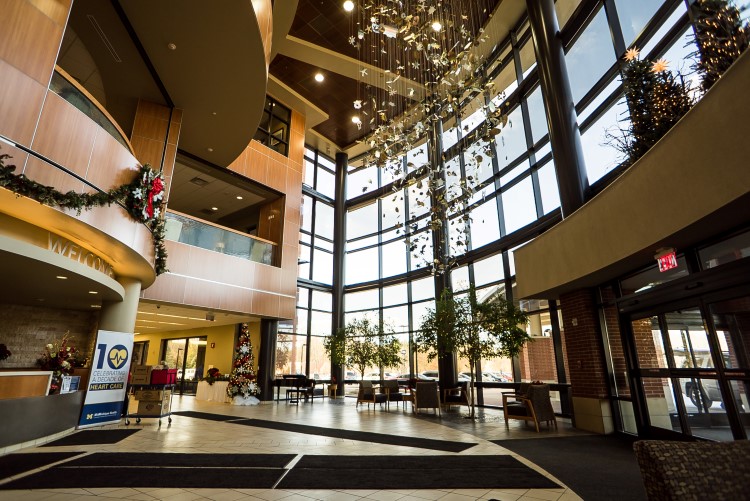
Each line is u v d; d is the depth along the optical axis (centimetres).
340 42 1114
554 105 740
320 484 372
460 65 411
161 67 771
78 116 504
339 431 677
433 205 439
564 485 365
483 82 414
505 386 1004
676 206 406
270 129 1405
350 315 1588
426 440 591
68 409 651
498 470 418
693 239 439
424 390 915
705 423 451
